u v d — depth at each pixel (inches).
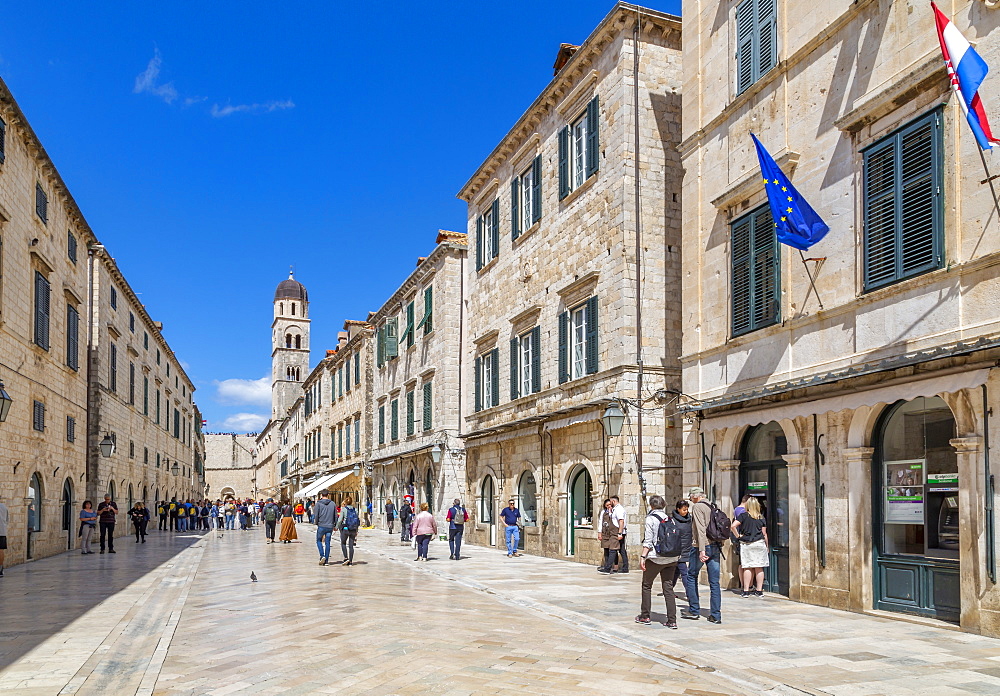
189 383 2864.2
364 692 309.4
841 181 533.0
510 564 869.2
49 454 1042.1
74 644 407.5
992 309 420.2
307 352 4330.7
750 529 588.7
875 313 497.0
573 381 906.7
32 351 964.0
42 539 1003.9
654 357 824.3
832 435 533.0
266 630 449.7
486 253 1229.1
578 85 937.5
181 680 332.8
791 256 579.5
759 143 544.1
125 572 794.2
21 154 921.5
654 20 848.3
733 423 618.2
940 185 452.4
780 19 604.4
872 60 511.5
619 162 842.2
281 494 3599.9
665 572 450.6
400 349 1695.4
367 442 1924.2
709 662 360.2
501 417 1131.9
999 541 410.6
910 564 478.0
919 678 328.8
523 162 1098.1
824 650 385.4
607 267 856.3
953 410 442.6
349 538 905.5
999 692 306.8
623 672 344.2
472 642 410.3
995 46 430.6
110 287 1448.1
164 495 2208.4
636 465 799.1
